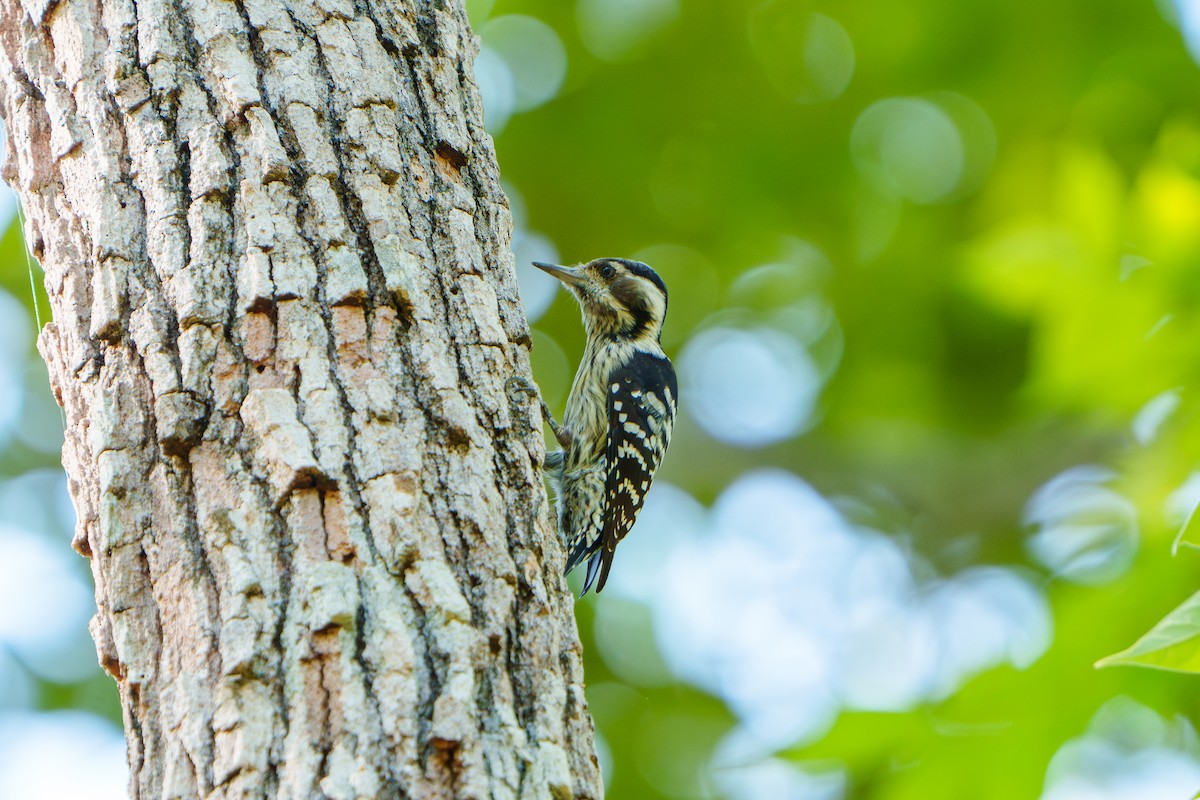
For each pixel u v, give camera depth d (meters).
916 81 17.19
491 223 7.23
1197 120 15.89
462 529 5.87
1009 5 16.25
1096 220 11.34
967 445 19.05
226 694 5.31
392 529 5.64
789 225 18.16
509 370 6.75
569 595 6.30
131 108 6.43
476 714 5.35
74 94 6.57
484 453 6.17
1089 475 18.45
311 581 5.46
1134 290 11.18
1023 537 18.98
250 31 6.59
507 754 5.34
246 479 5.71
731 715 16.73
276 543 5.59
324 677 5.30
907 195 18.02
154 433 5.88
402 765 5.12
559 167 17.55
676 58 17.09
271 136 6.36
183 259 6.09
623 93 17.23
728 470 18.98
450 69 7.36
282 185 6.29
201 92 6.44
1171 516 11.29
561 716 5.72
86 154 6.45
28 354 16.66
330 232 6.27
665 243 18.38
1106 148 16.09
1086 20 16.17
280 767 5.15
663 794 16.39
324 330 6.05
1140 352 11.25
